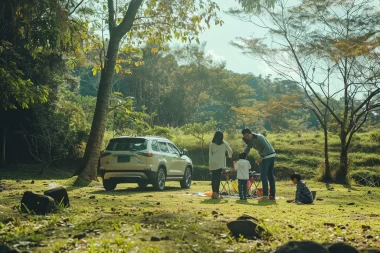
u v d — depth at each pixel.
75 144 30.09
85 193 14.47
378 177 28.91
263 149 13.88
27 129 26.28
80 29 17.77
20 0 15.87
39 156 28.14
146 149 16.52
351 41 25.44
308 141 39.31
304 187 13.15
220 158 13.66
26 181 18.30
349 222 8.35
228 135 39.69
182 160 18.91
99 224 6.61
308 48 25.84
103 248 5.18
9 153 28.00
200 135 40.28
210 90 93.62
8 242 5.60
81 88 82.94
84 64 21.61
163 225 6.52
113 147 16.73
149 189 17.53
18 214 7.68
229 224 6.14
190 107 89.25
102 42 20.73
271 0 19.94
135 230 6.07
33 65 24.30
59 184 17.94
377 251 4.59
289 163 33.31
